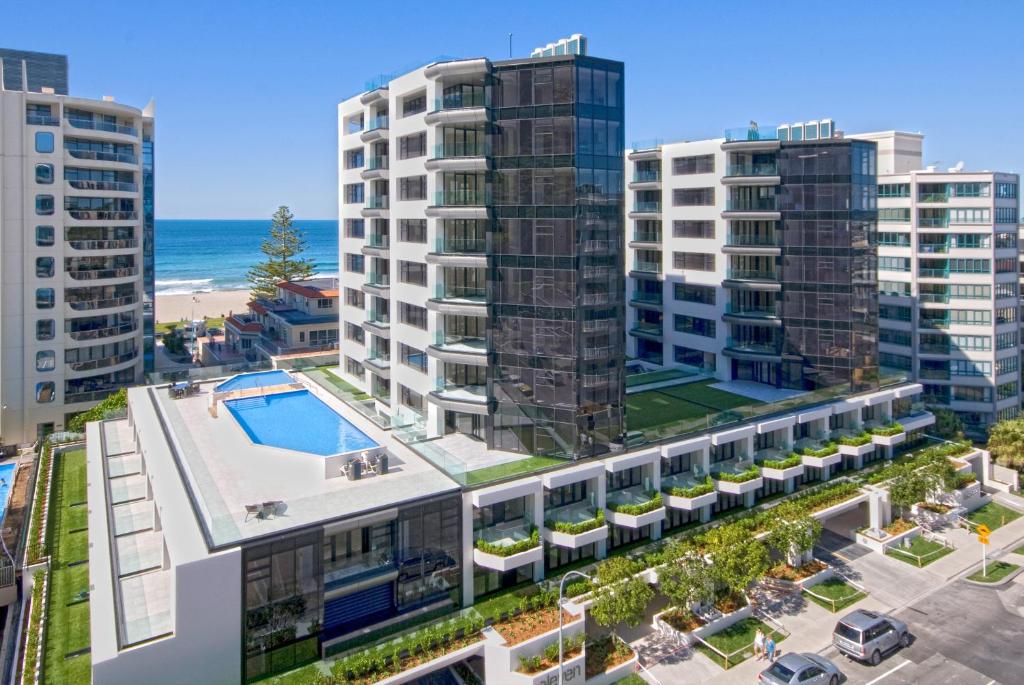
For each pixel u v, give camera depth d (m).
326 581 33.62
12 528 46.47
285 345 85.12
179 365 91.94
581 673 32.09
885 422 55.81
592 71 40.16
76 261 70.56
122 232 74.88
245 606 30.16
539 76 40.22
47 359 69.31
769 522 42.19
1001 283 71.00
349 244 62.47
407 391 51.88
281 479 37.94
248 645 30.30
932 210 72.25
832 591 40.91
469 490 36.66
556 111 39.91
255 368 70.38
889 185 75.19
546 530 38.62
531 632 33.12
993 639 36.31
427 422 47.34
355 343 62.03
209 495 35.66
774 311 57.78
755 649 34.72
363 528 35.47
